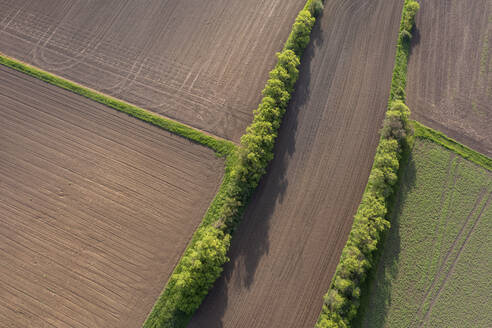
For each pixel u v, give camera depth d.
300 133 38.16
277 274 32.94
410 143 37.22
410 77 40.84
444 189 35.72
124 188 36.78
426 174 36.28
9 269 34.31
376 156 35.78
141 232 35.03
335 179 36.12
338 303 29.06
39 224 35.88
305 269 32.94
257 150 34.25
